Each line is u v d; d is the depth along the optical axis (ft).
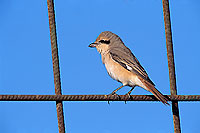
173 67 20.75
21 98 17.15
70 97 18.01
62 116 17.97
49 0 19.21
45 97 17.61
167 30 20.95
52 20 19.01
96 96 19.01
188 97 20.34
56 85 18.21
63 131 17.88
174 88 20.54
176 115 20.13
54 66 18.47
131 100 20.88
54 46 18.70
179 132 20.04
